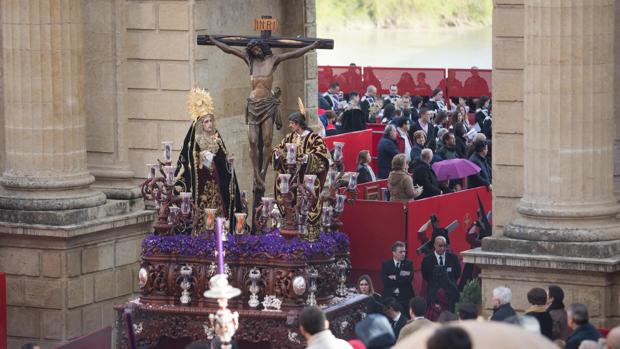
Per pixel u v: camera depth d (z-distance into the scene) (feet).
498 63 159.53
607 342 103.55
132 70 178.40
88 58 177.78
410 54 511.81
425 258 168.25
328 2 611.88
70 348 145.79
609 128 152.66
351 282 181.57
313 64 199.72
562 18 150.20
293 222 144.36
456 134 236.63
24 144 170.81
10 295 171.12
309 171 148.05
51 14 169.48
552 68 150.82
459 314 128.77
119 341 147.95
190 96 149.59
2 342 162.71
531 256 149.79
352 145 235.40
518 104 159.12
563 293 142.41
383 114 281.95
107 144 178.50
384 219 179.83
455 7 617.62
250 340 143.64
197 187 148.46
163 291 147.13
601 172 152.05
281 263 143.43
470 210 193.06
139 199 177.99
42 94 170.09
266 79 150.51
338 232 152.56
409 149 238.89
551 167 151.74
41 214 168.35
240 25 187.73
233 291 105.91
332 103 296.71
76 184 171.01
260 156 150.92
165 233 147.33
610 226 151.12
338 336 146.82
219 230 112.78
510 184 160.25
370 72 326.65
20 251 170.19
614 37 157.58
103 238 172.86
